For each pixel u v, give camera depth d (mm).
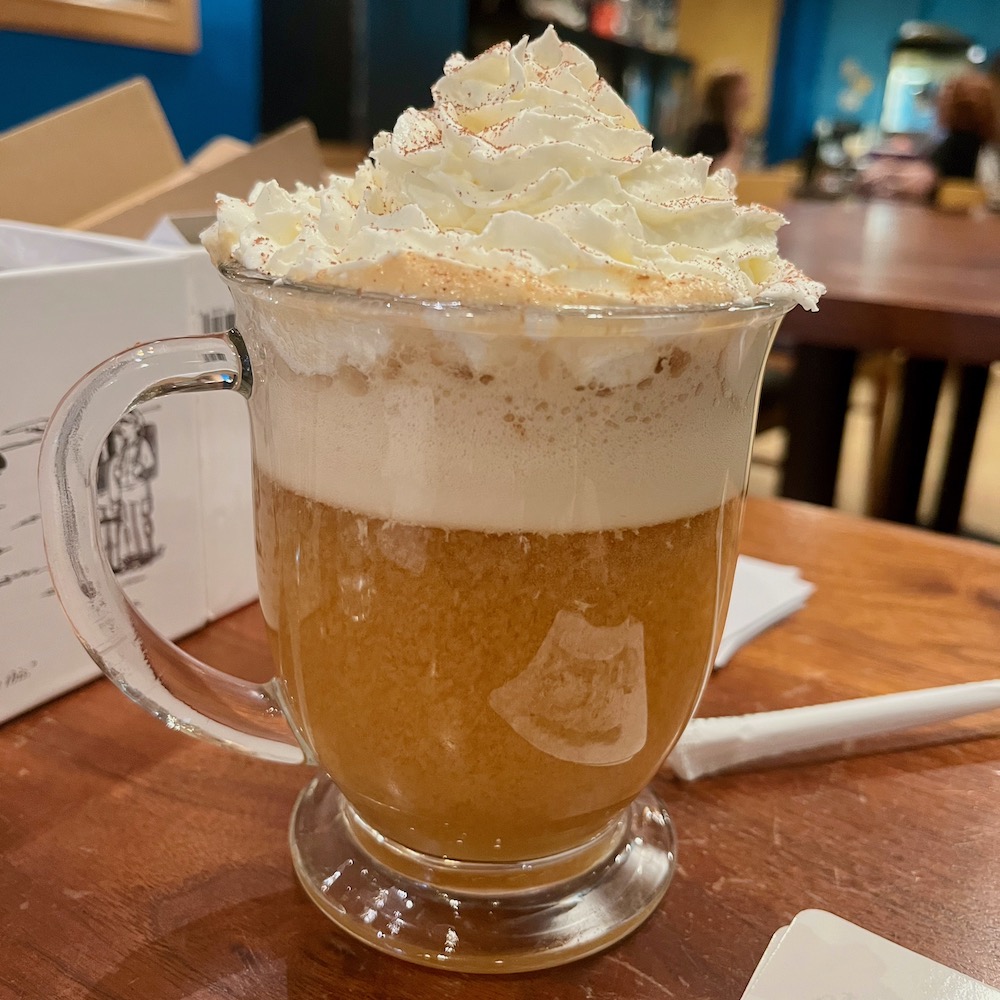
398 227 389
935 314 1324
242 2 1905
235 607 712
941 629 728
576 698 372
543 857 438
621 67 4637
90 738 548
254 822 487
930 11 6730
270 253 399
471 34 3154
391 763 390
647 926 428
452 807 396
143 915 420
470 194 421
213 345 422
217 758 537
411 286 333
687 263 400
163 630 647
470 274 335
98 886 436
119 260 583
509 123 458
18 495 535
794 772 552
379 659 372
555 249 373
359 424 352
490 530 349
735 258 419
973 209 3580
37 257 672
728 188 505
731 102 4738
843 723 562
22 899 425
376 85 2859
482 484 343
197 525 659
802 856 478
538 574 353
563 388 330
